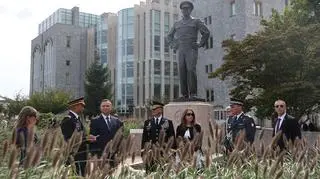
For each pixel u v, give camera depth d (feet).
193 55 45.19
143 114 144.56
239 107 26.32
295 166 16.02
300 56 60.85
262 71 63.67
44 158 12.41
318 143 18.69
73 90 218.38
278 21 69.72
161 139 17.04
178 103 43.14
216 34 144.46
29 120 17.88
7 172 11.15
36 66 253.65
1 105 62.44
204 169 15.37
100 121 24.11
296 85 59.21
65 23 241.14
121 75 183.32
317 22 73.31
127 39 182.70
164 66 171.53
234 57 67.31
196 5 154.30
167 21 174.60
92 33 216.33
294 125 24.14
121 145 14.26
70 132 22.67
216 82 142.00
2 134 23.22
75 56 221.05
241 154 16.25
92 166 13.96
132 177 14.60
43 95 131.85
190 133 24.00
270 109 62.75
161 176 14.65
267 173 14.74
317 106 71.20
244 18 133.28
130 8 183.11
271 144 15.79
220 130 16.35
